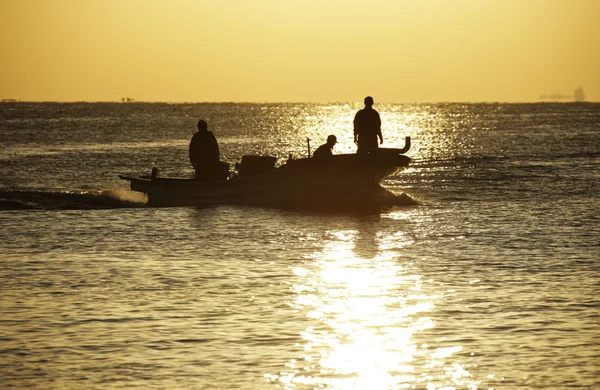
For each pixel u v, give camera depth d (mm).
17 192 90812
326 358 32688
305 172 81625
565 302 40844
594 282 45312
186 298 42250
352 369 31391
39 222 71062
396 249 56469
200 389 29469
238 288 44469
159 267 50375
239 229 66500
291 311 39625
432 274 47812
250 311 39625
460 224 68312
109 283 45812
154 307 40438
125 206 83812
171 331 36312
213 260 52656
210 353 33281
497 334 35594
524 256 53312
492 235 62125
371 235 62781
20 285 45375
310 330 36500
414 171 125812
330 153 81750
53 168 135750
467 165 137875
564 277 46656
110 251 56281
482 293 42875
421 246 57500
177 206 83812
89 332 36125
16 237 62562
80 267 50406
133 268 50094
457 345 34188
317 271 48938
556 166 132500
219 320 38031
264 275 47844
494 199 87375
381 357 32750
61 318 38438
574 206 80062
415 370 31281
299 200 82875
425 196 91000
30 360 32438
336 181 81812
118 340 35000
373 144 81750
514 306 40188
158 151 186625
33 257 54000
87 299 42031
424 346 34094
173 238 61906
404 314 38938
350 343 34562
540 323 37188
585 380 30000
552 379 30156
